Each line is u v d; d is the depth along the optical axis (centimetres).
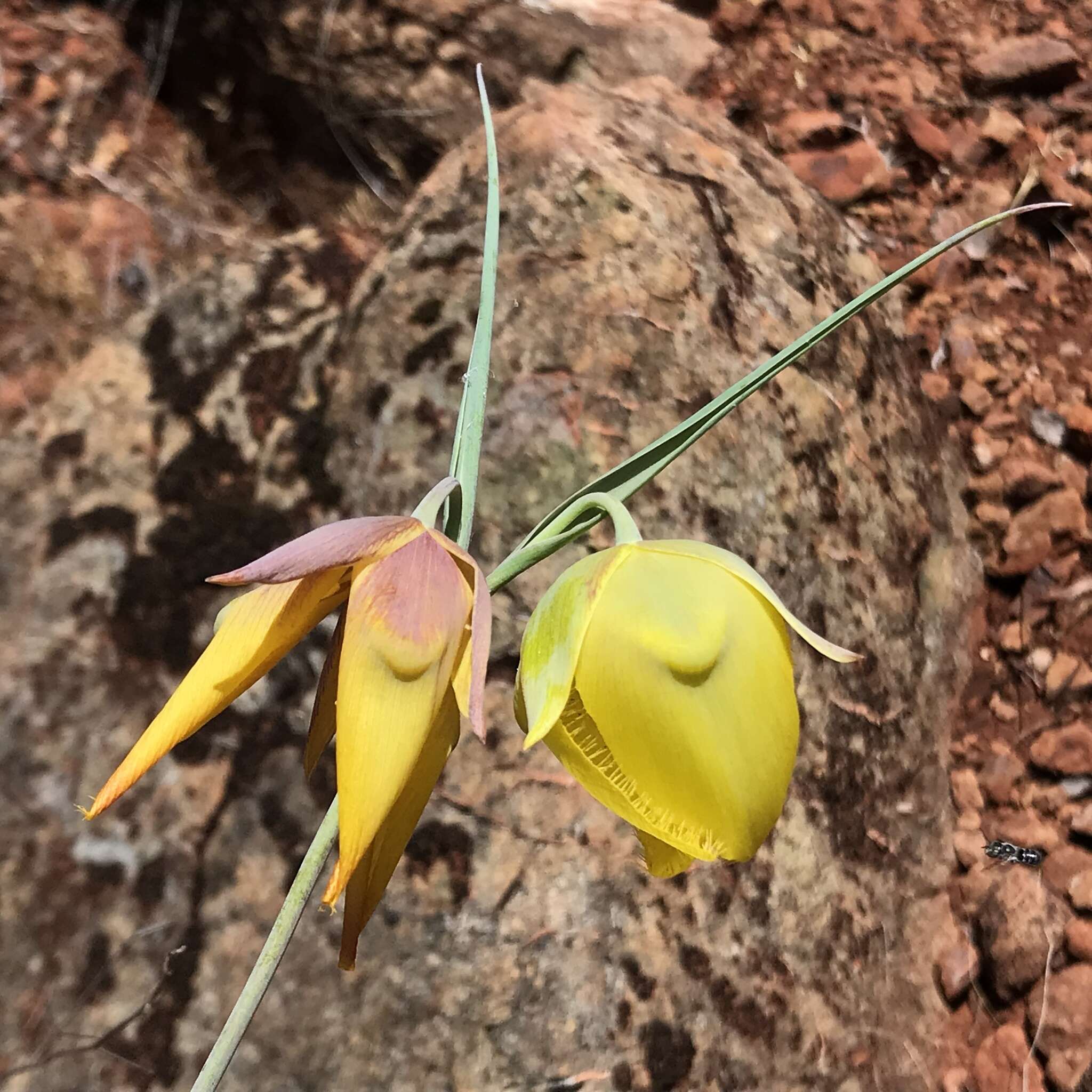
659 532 20
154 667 19
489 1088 17
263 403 21
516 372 21
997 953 21
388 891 18
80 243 27
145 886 17
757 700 11
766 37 33
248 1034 17
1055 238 29
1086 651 24
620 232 22
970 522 26
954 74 32
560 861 19
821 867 21
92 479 20
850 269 26
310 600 11
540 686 11
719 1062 19
